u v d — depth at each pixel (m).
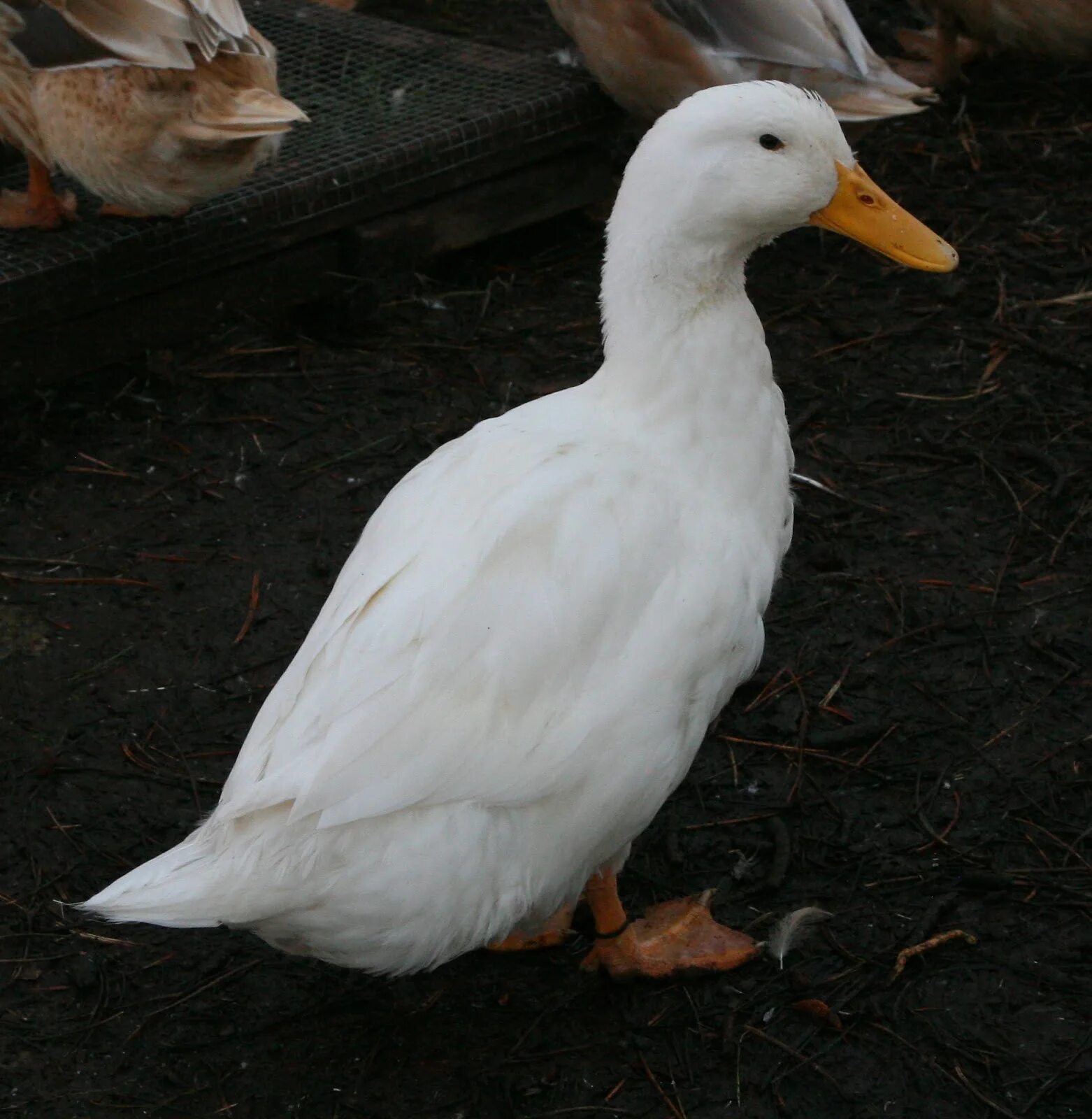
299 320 1.99
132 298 1.87
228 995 1.44
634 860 1.52
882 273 2.04
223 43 1.71
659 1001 1.44
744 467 1.39
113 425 1.85
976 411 1.87
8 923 1.48
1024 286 2.01
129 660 1.65
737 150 1.37
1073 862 1.50
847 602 1.69
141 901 1.29
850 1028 1.41
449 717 1.30
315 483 1.80
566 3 1.99
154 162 1.76
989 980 1.44
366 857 1.29
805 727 1.59
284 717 1.33
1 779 1.56
